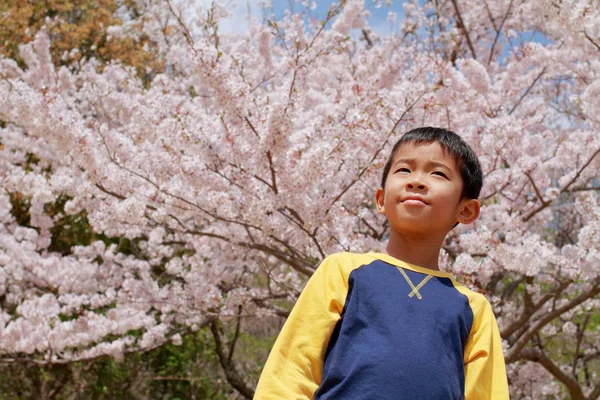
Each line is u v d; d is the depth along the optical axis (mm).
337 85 7145
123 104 6207
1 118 5133
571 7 4473
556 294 5441
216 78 4359
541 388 7906
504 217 5566
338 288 1742
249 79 6754
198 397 10641
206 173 4578
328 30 6750
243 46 7016
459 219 1876
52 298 6707
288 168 4434
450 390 1579
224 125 4504
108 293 6855
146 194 4762
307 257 5168
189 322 6699
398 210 1798
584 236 4555
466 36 7547
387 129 4746
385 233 6422
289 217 4594
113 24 10734
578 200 4719
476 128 5727
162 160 4793
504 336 5719
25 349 6469
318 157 4285
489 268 5023
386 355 1581
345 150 4465
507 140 5219
